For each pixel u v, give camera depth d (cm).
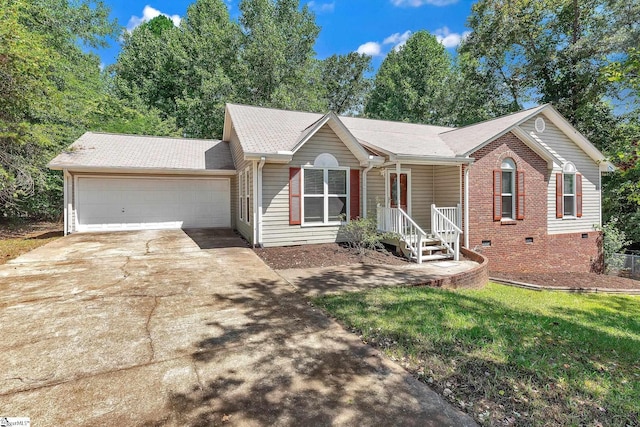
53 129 1239
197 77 2334
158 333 369
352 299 502
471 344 360
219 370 293
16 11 1049
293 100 2366
